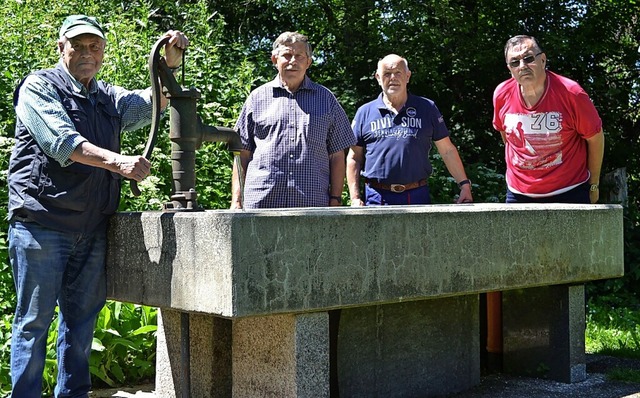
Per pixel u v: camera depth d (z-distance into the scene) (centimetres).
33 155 333
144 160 322
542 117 466
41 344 340
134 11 909
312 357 333
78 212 338
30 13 761
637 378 445
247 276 299
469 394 419
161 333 395
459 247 369
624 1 1090
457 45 1062
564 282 421
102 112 352
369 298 335
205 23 913
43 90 329
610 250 444
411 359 404
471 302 433
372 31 1045
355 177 513
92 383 440
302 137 453
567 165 471
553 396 414
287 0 1089
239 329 357
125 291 348
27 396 338
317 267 319
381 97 510
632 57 1113
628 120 1142
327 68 1074
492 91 1098
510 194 491
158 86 345
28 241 332
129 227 344
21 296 337
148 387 439
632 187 1097
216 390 373
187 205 343
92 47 344
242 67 796
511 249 391
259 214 303
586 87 1104
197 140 351
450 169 521
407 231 349
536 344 452
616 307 779
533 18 1092
